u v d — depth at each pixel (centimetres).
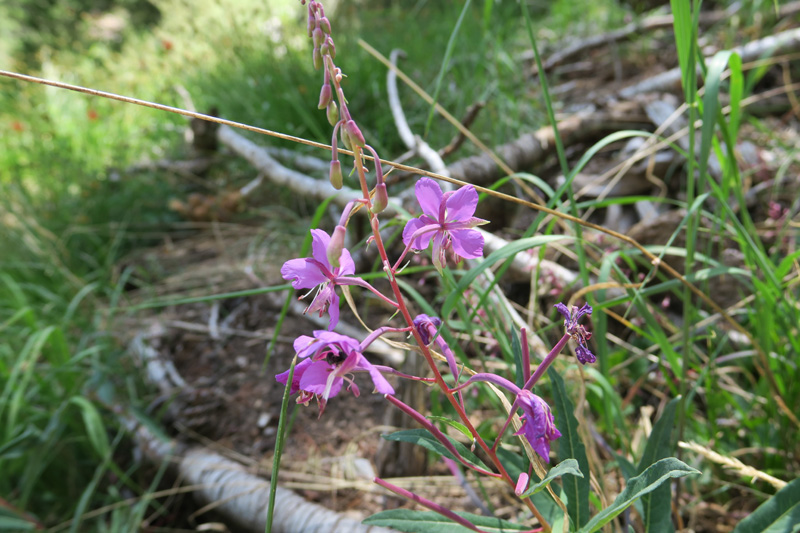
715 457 22
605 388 28
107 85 98
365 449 36
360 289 44
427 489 32
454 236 16
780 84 59
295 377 16
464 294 33
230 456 37
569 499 20
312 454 36
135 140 83
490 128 58
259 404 40
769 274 28
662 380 35
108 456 36
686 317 28
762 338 29
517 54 77
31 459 38
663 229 42
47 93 95
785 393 30
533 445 15
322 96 15
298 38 83
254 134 67
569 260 43
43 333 40
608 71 72
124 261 60
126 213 65
